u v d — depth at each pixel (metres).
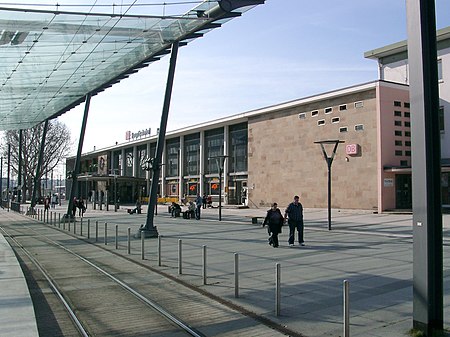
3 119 47.03
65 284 10.63
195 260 13.88
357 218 32.06
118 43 23.53
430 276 6.27
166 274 11.62
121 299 9.09
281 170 46.72
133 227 28.17
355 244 17.70
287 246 17.19
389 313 7.61
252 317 7.59
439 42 36.47
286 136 46.25
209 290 9.64
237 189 57.72
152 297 9.16
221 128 61.72
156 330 7.00
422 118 6.40
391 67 40.19
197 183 66.06
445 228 23.47
